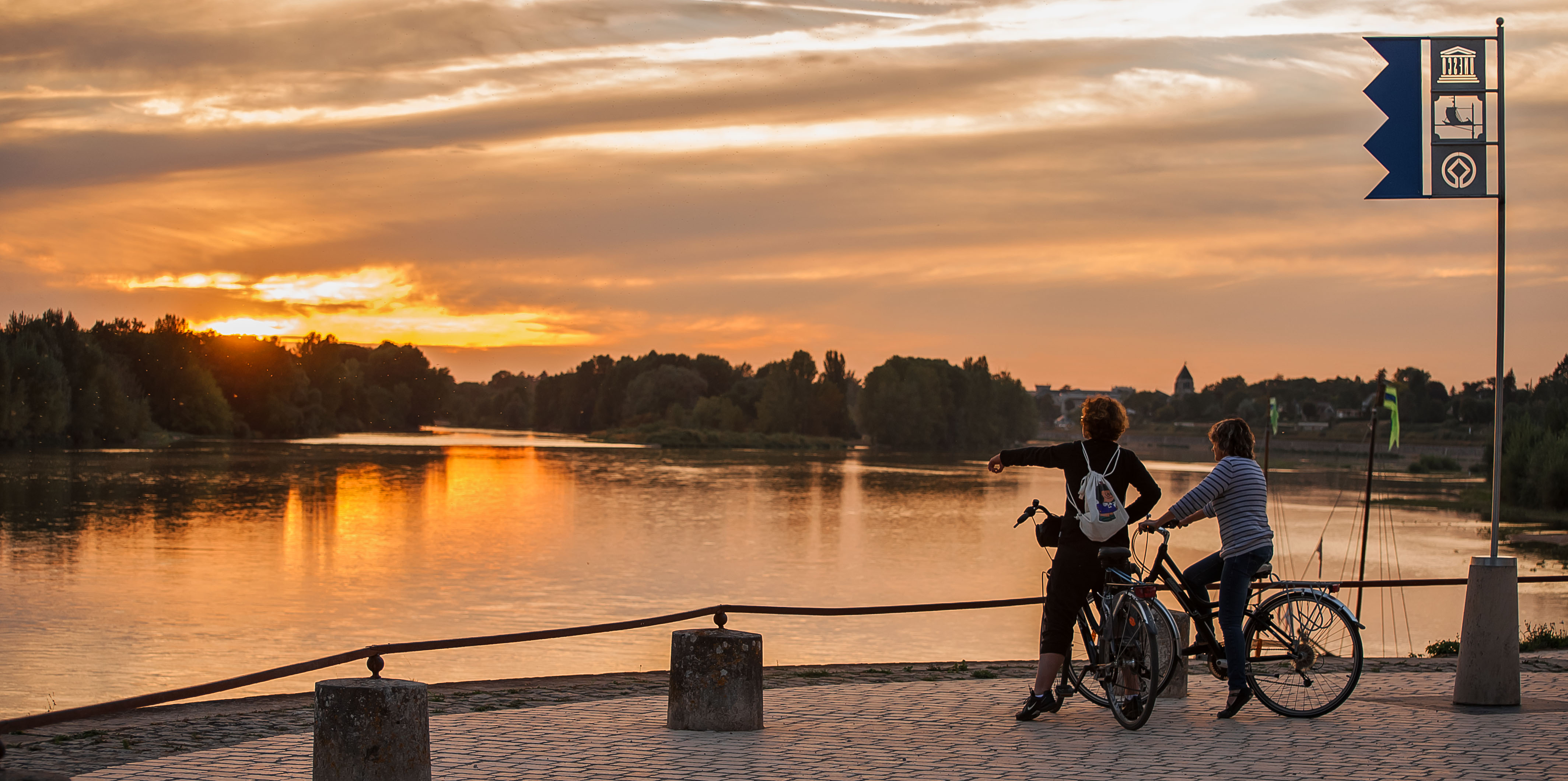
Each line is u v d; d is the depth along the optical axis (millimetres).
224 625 29516
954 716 8781
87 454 105625
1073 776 6789
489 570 41688
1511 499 77125
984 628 29641
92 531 50125
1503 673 8844
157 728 8961
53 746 8227
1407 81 9352
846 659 25062
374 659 7254
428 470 102000
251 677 7070
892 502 77438
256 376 168250
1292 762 7113
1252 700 9242
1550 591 38469
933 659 25109
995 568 44844
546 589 37719
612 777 6801
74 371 119250
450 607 33438
